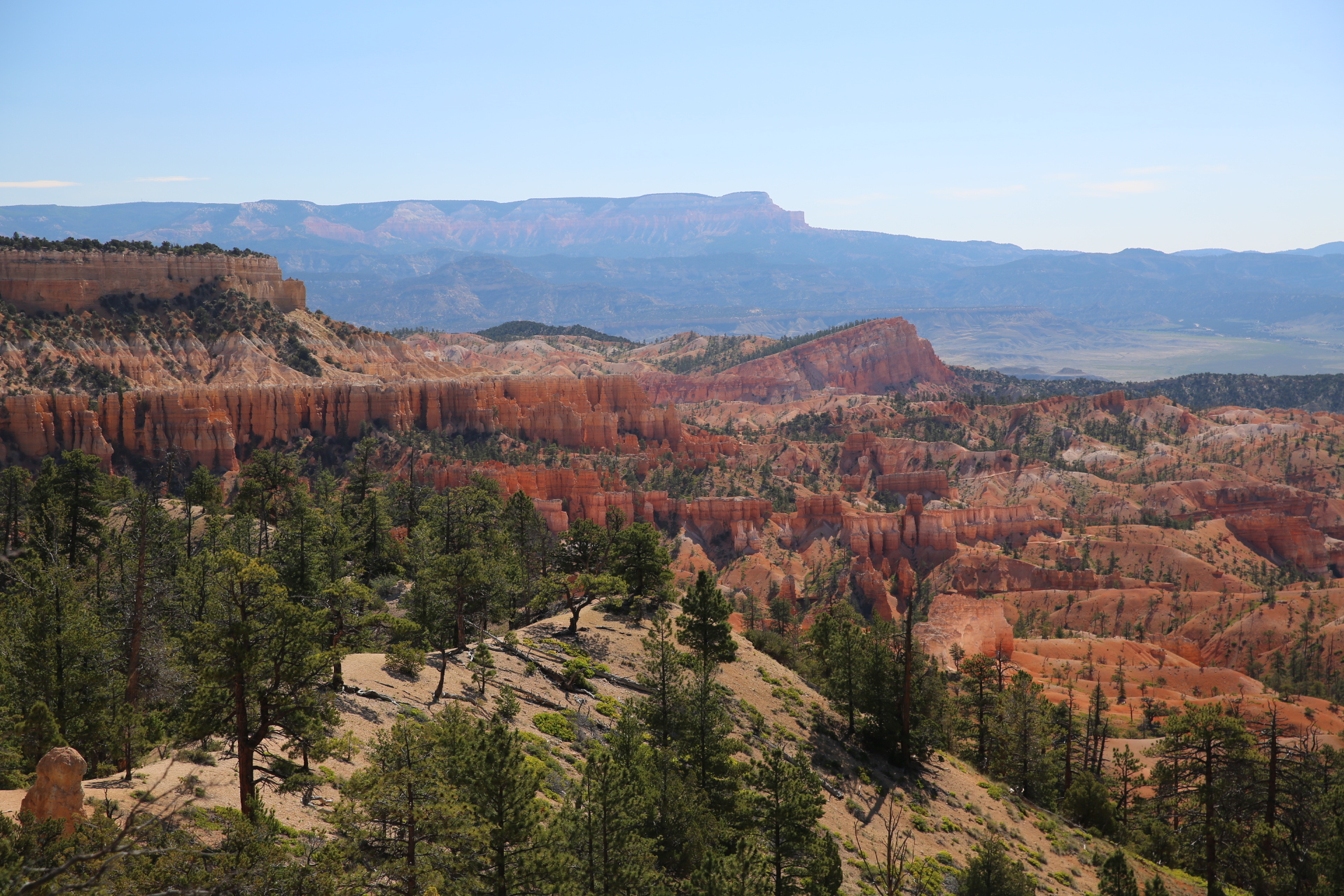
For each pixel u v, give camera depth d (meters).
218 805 38.59
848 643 85.00
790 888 48.94
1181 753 79.31
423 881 35.38
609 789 41.78
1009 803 82.56
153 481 99.06
